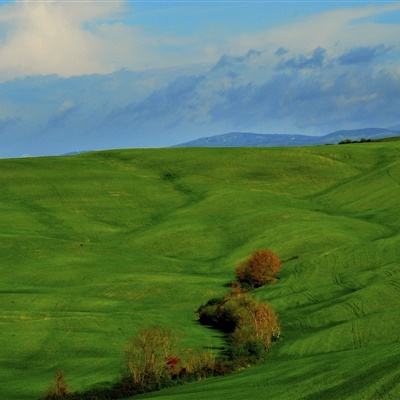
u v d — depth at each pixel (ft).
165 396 408.46
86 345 565.94
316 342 527.81
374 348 469.16
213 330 603.67
